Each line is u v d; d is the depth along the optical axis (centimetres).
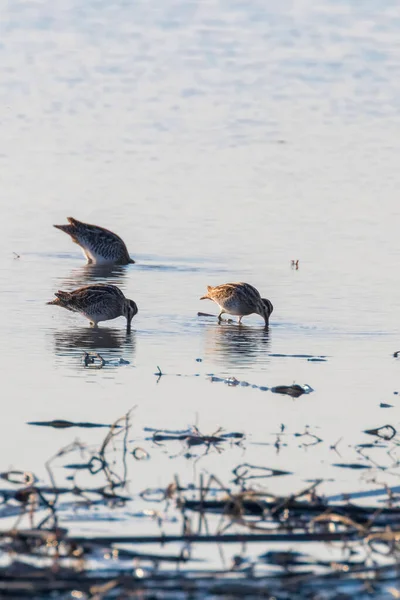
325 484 1403
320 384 1817
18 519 1272
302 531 1258
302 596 1103
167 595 1097
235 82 5134
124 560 1181
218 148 3981
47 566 1155
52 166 3675
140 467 1446
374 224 3078
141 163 3750
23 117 4362
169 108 4597
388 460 1490
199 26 6450
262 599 1096
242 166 3741
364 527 1254
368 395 1761
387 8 7112
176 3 7075
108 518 1288
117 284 2522
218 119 4434
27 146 3916
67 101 4672
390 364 1939
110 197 3350
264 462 1474
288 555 1201
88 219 3112
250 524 1267
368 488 1391
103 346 2031
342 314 2280
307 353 2008
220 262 2717
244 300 2208
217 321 2250
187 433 1562
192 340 2097
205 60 5591
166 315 2281
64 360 1927
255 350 2028
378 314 2280
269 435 1575
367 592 1114
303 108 4691
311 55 5747
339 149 4006
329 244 2878
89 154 3844
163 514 1300
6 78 5062
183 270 2655
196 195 3381
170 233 2986
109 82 5059
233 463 1470
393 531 1241
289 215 3169
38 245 2872
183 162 3772
